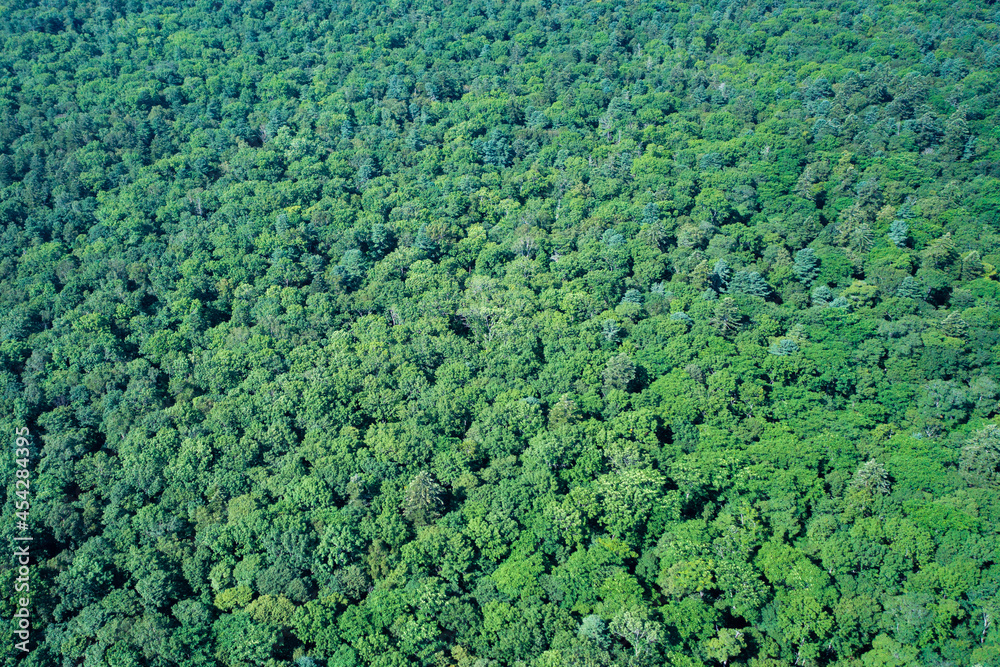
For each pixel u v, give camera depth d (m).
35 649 137.00
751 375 178.25
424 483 152.00
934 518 145.12
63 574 143.25
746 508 149.75
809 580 138.50
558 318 194.50
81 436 167.00
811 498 152.50
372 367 182.38
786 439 163.38
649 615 134.25
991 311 192.50
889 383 178.25
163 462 160.88
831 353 182.50
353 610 137.12
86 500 156.00
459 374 180.00
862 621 133.00
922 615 131.38
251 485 158.75
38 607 140.25
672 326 190.50
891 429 168.25
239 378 182.00
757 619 136.38
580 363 180.50
